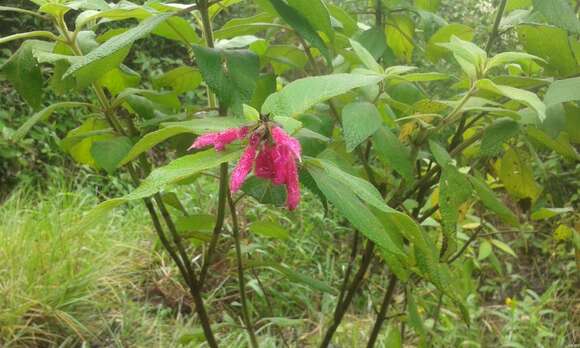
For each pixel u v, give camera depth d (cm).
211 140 39
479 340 130
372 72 53
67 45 58
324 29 53
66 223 143
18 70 58
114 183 177
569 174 127
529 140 67
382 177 65
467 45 53
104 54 44
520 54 51
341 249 168
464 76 67
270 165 37
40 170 205
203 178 181
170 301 139
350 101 62
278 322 76
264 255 147
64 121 211
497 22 64
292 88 42
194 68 63
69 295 122
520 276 165
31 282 122
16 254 128
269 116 41
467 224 106
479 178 73
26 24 233
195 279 64
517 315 141
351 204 40
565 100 47
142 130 62
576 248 79
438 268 52
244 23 63
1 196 191
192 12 57
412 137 60
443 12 235
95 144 57
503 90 49
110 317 126
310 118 55
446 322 124
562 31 57
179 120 60
